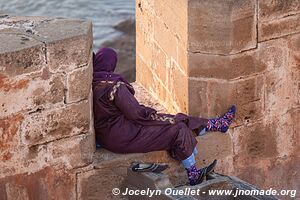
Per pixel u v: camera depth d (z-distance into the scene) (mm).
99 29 37406
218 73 16047
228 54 15852
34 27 14883
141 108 15625
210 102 16297
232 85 16141
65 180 15352
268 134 16953
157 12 17406
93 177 15672
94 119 15719
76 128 15164
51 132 14898
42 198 15172
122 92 15430
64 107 14883
